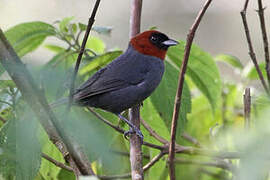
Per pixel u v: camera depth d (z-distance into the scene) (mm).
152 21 24750
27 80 4480
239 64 11812
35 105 4945
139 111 9672
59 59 8305
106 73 10734
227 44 23688
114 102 10609
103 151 4562
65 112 6000
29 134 5656
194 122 11523
